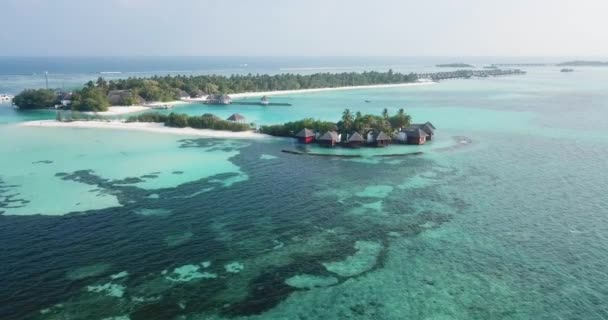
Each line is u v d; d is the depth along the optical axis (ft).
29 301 124.77
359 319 118.11
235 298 127.34
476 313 120.06
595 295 127.85
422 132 331.16
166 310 121.29
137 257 150.71
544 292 129.49
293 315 119.85
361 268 144.15
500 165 267.59
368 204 201.36
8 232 169.48
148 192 217.97
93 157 289.53
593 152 301.22
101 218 184.24
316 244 161.48
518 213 188.96
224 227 176.24
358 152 304.30
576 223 177.58
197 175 248.11
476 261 147.95
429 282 135.64
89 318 117.39
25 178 240.94
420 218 184.65
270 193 216.95
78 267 143.74
